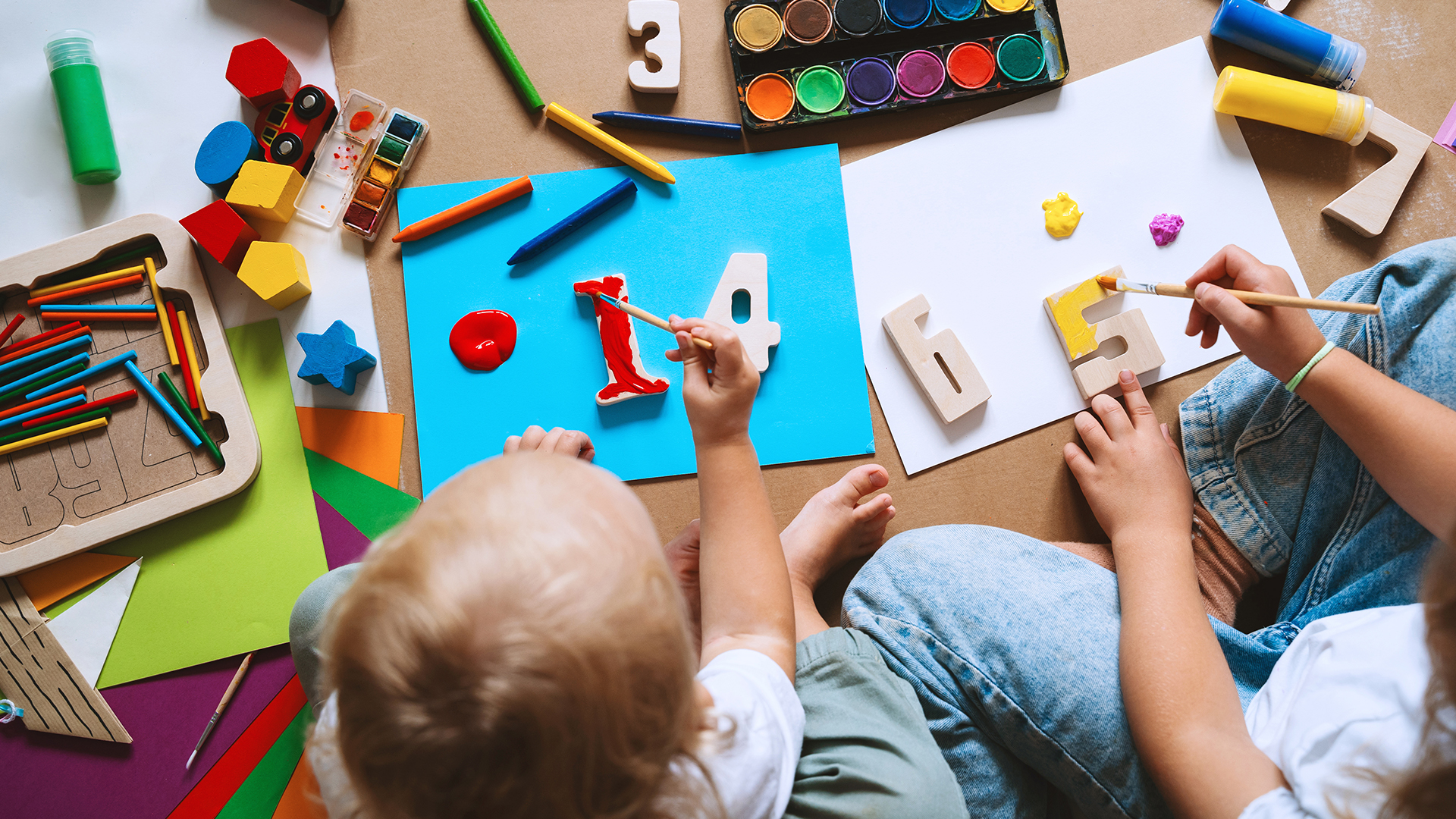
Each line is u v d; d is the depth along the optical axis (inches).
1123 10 38.7
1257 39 37.5
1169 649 28.8
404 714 17.6
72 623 35.9
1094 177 38.3
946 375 38.3
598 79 38.7
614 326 36.7
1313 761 23.9
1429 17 38.6
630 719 18.7
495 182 38.3
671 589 20.3
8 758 35.6
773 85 37.9
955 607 31.8
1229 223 38.0
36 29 37.9
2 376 36.4
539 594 18.0
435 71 38.6
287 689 36.0
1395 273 32.3
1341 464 32.3
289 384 37.3
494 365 37.3
